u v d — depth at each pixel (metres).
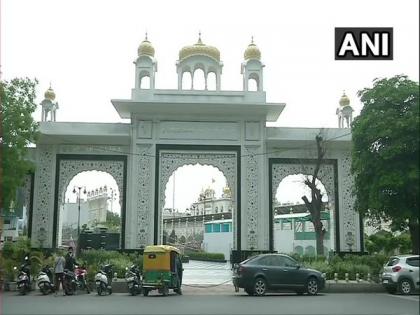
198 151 22.17
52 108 23.12
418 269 14.65
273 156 22.45
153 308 10.55
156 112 22.20
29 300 12.44
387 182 15.62
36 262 16.77
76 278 14.38
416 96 16.25
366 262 18.14
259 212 21.75
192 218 57.78
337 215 22.20
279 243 35.25
